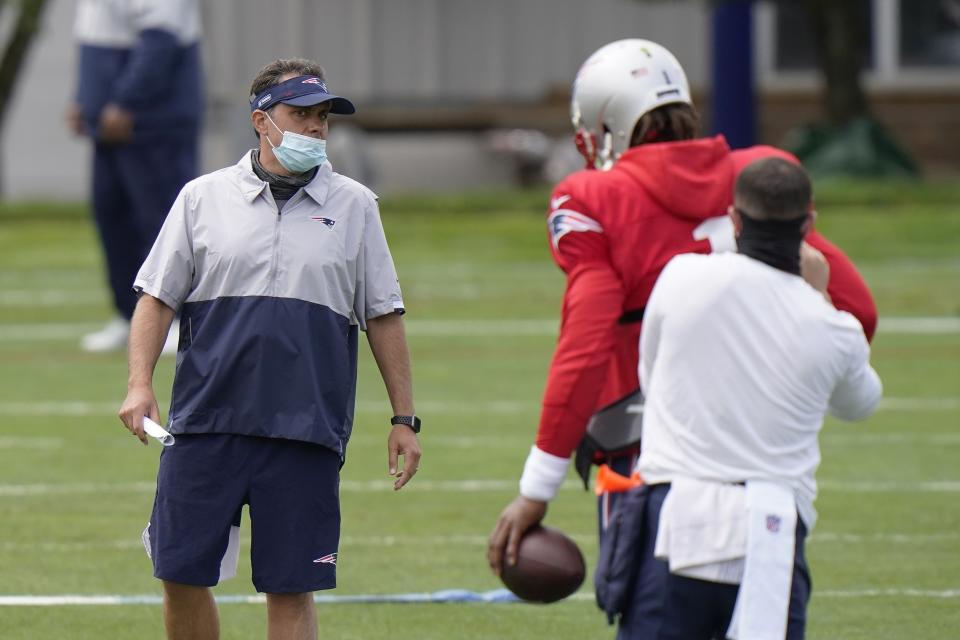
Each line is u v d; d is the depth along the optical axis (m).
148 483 32.81
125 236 49.50
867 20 113.38
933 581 25.70
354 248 18.59
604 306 17.36
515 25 113.62
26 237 79.19
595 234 17.62
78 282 67.62
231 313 18.19
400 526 29.36
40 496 31.55
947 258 71.88
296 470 18.19
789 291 15.95
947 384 44.69
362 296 18.86
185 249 18.38
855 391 16.38
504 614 24.03
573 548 17.75
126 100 47.03
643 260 17.61
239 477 18.16
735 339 15.74
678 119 18.81
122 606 24.22
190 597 18.69
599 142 19.22
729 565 15.38
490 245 76.12
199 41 48.84
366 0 112.38
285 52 110.75
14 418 39.72
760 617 15.19
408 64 113.56
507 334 54.28
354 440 37.28
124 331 50.66
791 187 16.05
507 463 34.69
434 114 113.50
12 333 54.50
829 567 26.52
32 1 88.69
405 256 73.62
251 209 18.33
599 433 17.83
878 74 114.06
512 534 17.59
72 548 27.66
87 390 43.69
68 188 109.44
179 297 18.48
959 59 113.75
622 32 113.19
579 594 25.23
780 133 113.88
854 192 84.38
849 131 94.56
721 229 17.78
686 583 15.55
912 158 95.81
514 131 113.06
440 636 22.91
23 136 108.88
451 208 85.31
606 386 17.84
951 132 113.88
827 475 33.62
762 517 15.36
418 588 25.42
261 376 18.03
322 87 18.23
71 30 108.31
